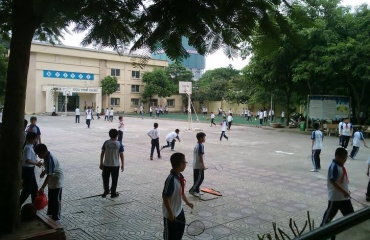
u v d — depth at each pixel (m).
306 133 26.03
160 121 37.03
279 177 10.44
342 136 17.08
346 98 24.88
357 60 21.25
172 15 2.35
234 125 33.66
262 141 20.45
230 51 2.58
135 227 5.92
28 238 4.21
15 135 4.37
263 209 7.14
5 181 4.35
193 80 56.88
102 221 6.18
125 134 22.56
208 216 6.60
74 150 15.05
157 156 13.80
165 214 4.29
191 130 26.59
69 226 5.91
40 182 9.12
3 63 17.41
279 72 25.61
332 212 5.43
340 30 23.42
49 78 45.22
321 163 13.21
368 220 2.10
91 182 9.16
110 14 2.63
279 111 48.09
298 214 6.87
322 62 22.34
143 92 52.94
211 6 2.33
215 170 11.38
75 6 2.53
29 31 4.21
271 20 2.37
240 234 5.72
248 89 46.25
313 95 25.77
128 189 8.49
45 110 44.97
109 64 50.56
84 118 39.88
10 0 4.80
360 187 9.48
